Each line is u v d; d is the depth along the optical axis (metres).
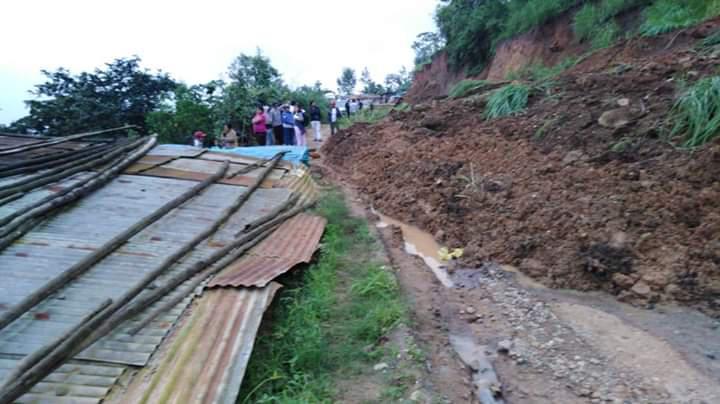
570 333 3.46
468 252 5.09
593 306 3.79
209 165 7.19
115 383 2.29
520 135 7.25
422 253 5.32
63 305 2.94
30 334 2.62
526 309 3.88
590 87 7.36
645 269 3.88
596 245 4.25
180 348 2.61
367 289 3.97
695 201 4.11
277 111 12.29
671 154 4.89
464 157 7.50
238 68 23.48
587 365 3.09
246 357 2.57
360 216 6.50
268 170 7.27
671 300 3.60
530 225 4.98
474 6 16.95
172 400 2.18
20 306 2.75
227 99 15.70
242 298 3.21
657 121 5.45
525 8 13.76
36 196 4.89
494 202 5.75
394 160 8.59
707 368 2.90
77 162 6.35
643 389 2.81
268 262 3.94
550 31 12.45
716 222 3.82
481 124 8.59
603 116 6.14
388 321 3.46
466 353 3.35
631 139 5.46
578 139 6.11
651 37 8.01
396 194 7.18
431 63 21.89
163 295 3.17
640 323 3.45
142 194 5.48
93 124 20.66
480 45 16.75
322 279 4.14
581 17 10.93
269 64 24.33
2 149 6.91
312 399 2.59
